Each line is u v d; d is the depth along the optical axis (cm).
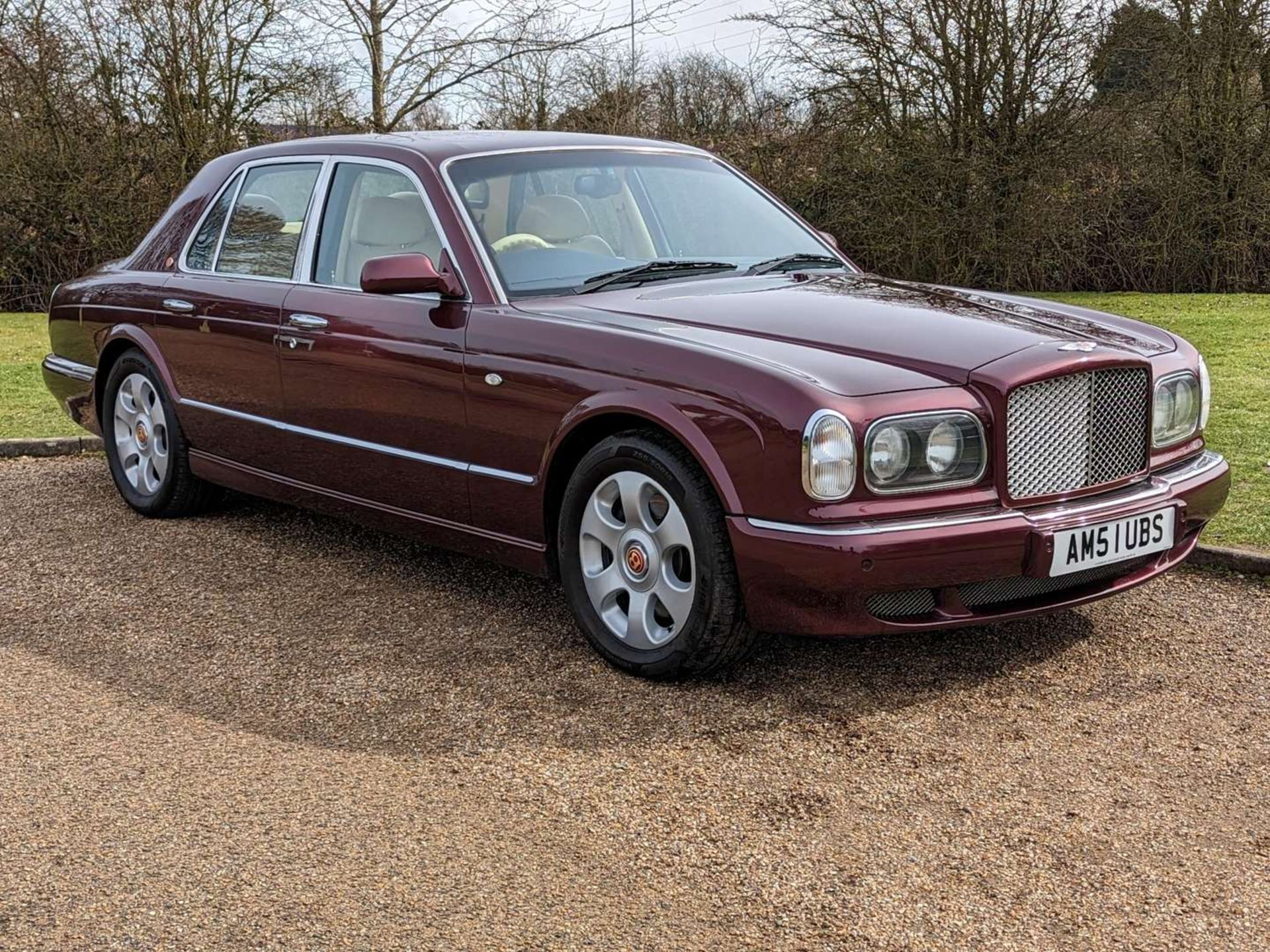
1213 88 1714
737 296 426
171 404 568
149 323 574
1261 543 498
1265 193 1695
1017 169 1705
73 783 330
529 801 318
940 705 371
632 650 394
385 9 1819
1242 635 421
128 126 1744
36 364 1135
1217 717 361
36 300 1745
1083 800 315
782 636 425
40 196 1703
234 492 635
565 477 412
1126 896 272
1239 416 764
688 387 362
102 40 1698
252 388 518
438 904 273
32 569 519
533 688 388
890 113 1744
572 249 454
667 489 371
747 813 310
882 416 342
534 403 403
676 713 368
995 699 375
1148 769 330
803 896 274
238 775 335
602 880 282
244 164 562
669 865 288
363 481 477
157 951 257
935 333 381
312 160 519
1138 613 444
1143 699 373
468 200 451
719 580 362
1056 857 289
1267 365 994
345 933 262
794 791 321
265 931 263
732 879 281
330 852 295
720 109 1836
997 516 353
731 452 352
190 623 452
